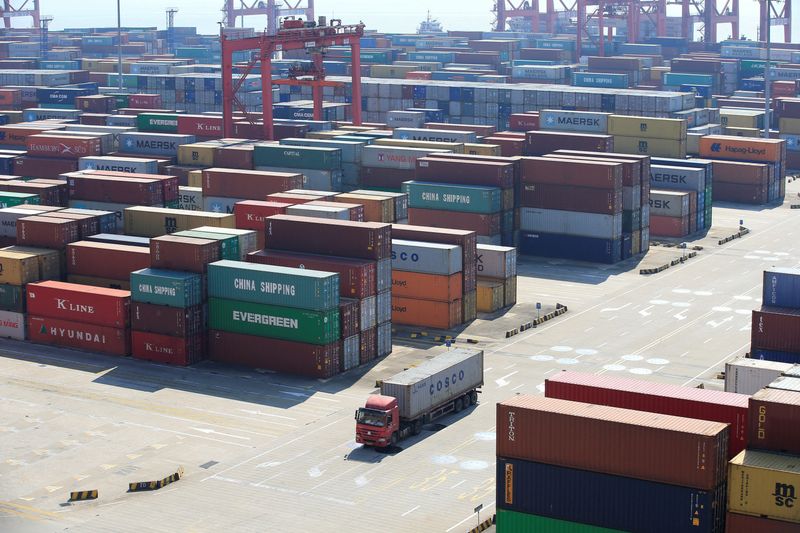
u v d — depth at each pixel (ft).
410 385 278.46
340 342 333.62
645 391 221.87
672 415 216.33
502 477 211.82
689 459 194.39
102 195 444.96
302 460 269.44
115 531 234.58
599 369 335.06
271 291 331.98
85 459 273.75
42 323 363.76
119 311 349.00
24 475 264.72
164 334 342.23
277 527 234.17
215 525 235.81
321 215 391.65
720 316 392.68
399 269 382.63
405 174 521.65
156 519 239.71
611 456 201.05
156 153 567.18
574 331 375.45
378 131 609.01
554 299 415.64
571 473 205.16
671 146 581.12
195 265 343.87
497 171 465.88
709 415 213.46
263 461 269.64
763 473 189.47
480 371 306.96
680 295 420.77
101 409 306.14
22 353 354.74
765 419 197.67
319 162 513.86
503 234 472.85
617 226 468.34
